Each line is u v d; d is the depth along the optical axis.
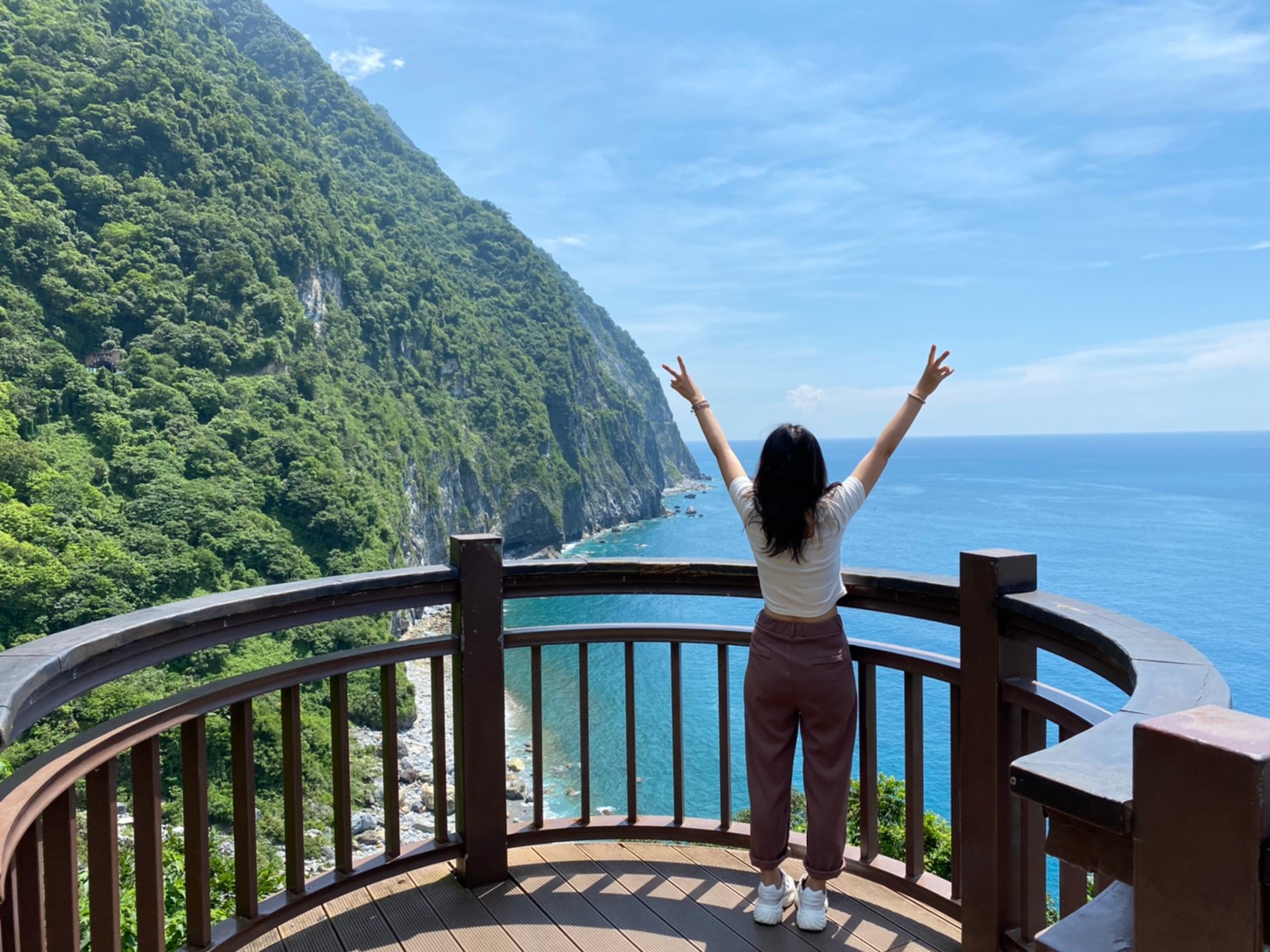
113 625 1.64
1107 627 1.48
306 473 54.44
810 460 2.09
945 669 2.14
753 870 2.62
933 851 11.30
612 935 2.27
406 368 85.44
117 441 48.38
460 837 2.60
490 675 2.52
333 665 2.29
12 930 1.29
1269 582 68.62
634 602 60.78
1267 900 0.64
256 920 2.16
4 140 60.19
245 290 65.44
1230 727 0.71
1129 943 0.80
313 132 113.50
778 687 2.15
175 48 79.94
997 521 113.94
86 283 56.28
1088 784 0.76
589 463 115.44
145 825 1.85
